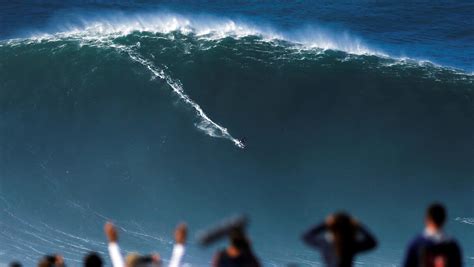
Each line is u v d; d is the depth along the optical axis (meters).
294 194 112.44
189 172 114.31
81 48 131.12
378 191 114.50
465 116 127.38
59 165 115.31
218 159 116.38
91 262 35.12
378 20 198.50
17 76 128.00
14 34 178.75
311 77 131.00
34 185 112.00
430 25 198.00
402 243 104.38
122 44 132.62
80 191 111.12
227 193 111.75
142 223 105.69
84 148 117.81
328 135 122.44
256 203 110.69
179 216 107.44
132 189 111.44
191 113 122.62
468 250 102.50
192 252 97.25
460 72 135.38
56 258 41.09
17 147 117.94
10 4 197.38
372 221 109.12
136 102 124.19
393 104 128.25
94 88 126.06
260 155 117.81
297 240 103.75
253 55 133.50
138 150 117.12
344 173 116.69
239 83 128.25
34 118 122.75
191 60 130.88
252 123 122.62
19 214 106.81
